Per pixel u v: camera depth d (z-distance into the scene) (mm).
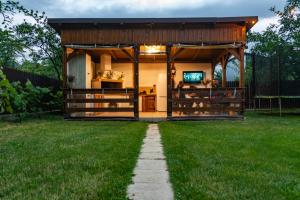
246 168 4273
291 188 3400
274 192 3242
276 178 3777
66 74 12383
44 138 6988
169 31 12172
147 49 13602
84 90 12195
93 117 12086
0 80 3186
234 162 4621
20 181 3594
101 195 3119
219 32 12180
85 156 4938
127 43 12180
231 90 12242
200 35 12180
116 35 12180
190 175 3883
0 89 3117
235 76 23047
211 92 12211
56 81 16719
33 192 3191
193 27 12156
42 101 13258
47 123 10633
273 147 5926
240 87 12258
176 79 17156
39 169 4129
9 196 3084
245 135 7582
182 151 5477
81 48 12180
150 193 3301
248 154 5250
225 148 5777
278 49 13609
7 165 4375
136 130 8586
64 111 12219
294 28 18547
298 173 4078
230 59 15977
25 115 11844
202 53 15250
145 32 12180
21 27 17844
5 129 8742
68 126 9641
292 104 17875
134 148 5801
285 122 11000
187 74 17094
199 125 10102
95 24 11914
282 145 6137
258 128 9117
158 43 12156
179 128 9188
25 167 4242
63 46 12156
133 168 4406
